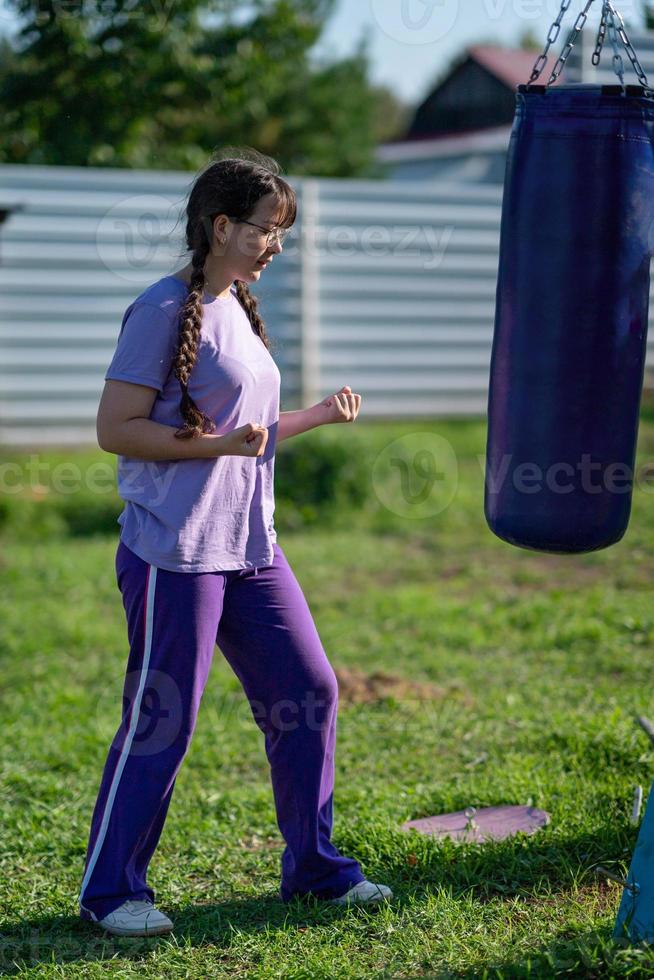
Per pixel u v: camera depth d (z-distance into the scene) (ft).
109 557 72.38
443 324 106.32
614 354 27.37
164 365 26.68
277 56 99.86
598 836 31.35
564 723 41.42
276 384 28.32
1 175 90.63
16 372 94.43
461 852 31.19
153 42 79.82
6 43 74.33
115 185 93.35
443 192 104.32
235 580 27.99
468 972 24.85
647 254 27.68
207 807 37.35
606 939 25.02
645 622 55.01
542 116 27.43
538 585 65.46
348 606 62.18
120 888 27.73
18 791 39.24
